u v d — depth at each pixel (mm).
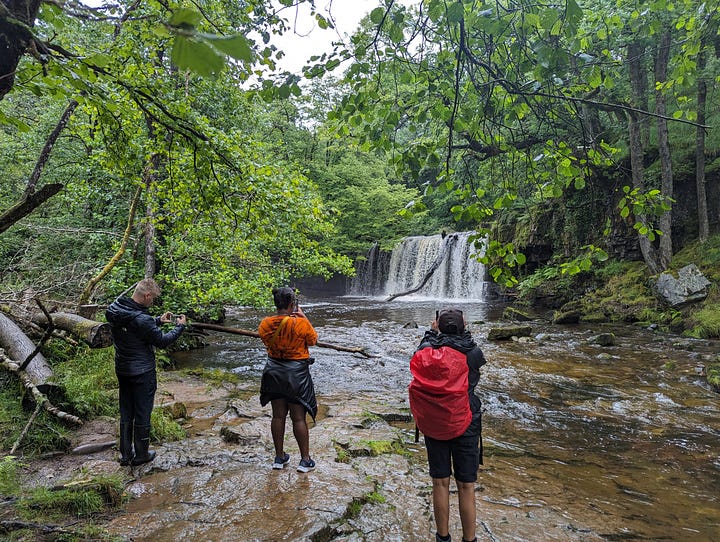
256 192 4539
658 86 3453
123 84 3152
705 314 12734
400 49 2725
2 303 6676
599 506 3793
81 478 3602
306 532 2891
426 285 24766
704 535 3365
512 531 3244
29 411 4645
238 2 4867
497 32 2357
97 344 4938
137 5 3771
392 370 9211
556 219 19719
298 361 3811
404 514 3330
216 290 8273
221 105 10727
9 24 1754
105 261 9102
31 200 2463
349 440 4832
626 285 16359
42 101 10969
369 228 28484
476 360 2908
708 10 3049
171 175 4793
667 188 14812
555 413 6527
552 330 13906
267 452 4371
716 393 7375
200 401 6520
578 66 2615
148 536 2873
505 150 3053
